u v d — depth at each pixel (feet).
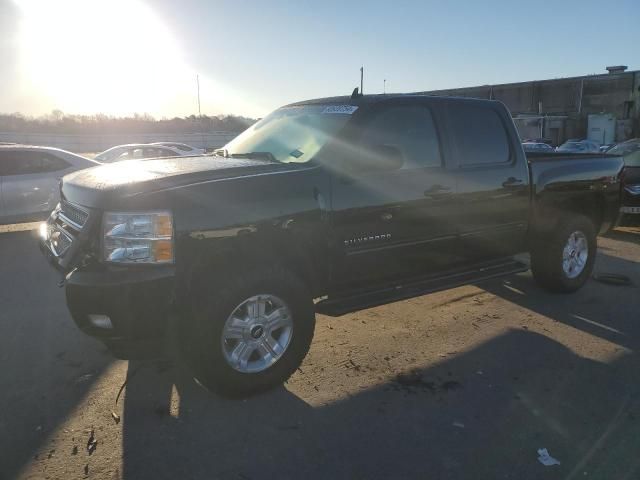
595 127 145.28
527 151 21.50
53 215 13.46
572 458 9.56
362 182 12.69
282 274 11.44
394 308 17.28
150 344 11.37
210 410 11.08
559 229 17.74
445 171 14.42
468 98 15.60
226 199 10.85
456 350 14.07
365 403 11.39
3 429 10.37
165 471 9.15
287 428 10.44
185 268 10.42
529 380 12.48
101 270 10.28
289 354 11.84
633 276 21.42
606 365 13.26
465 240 15.19
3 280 20.54
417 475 9.09
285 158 13.23
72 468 9.20
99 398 11.55
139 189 10.37
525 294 18.80
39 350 14.05
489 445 9.95
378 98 13.61
